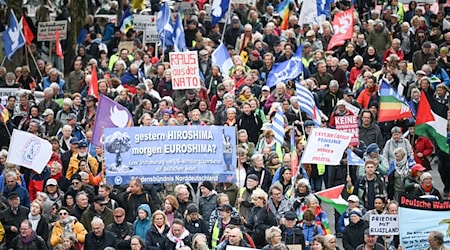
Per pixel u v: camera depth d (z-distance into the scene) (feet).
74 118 154.40
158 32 190.90
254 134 155.84
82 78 187.73
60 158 141.49
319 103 172.24
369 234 118.11
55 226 124.06
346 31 195.42
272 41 203.82
